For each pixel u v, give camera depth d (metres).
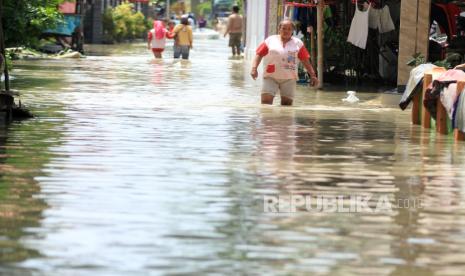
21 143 20.66
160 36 61.81
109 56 63.09
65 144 20.59
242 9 87.00
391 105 33.06
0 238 12.53
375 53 44.06
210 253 12.05
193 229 13.21
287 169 18.08
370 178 17.41
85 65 51.00
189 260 11.73
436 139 23.20
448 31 41.22
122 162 18.36
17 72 43.84
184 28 61.56
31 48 59.81
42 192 15.38
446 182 17.14
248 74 46.75
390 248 12.52
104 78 40.94
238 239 12.76
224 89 36.69
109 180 16.50
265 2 57.59
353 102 33.81
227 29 73.94
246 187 16.19
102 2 97.62
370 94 37.75
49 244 12.28
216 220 13.76
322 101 33.84
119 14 95.88
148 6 129.50
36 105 28.70
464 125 22.50
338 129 24.77
